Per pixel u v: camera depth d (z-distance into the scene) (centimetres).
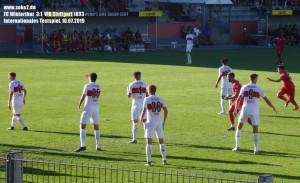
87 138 5809
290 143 5616
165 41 16488
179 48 15862
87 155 5134
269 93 8506
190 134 5969
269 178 3162
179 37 16675
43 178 4391
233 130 6159
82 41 14762
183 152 5259
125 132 6081
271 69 11231
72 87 8900
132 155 5166
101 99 7900
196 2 15612
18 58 12938
